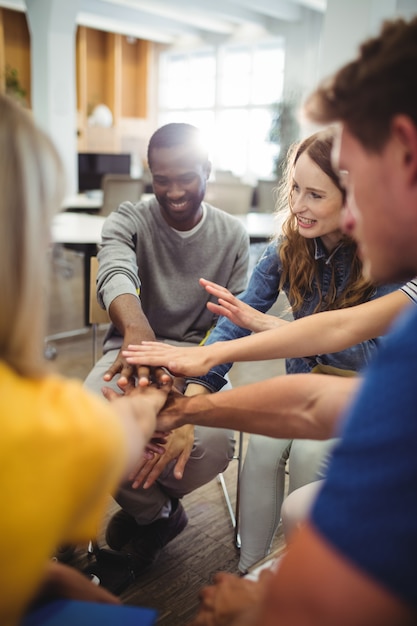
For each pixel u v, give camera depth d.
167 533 1.80
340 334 1.29
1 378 0.58
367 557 0.46
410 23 0.58
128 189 6.11
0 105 0.60
